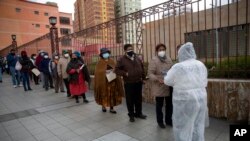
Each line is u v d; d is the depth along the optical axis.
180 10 5.22
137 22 6.09
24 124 4.80
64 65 7.30
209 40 5.36
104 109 5.40
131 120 4.51
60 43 10.77
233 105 4.09
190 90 2.74
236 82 4.02
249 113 3.90
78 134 4.04
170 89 3.96
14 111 5.96
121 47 6.62
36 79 11.13
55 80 8.50
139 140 3.60
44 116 5.34
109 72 5.16
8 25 45.00
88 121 4.75
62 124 4.66
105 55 5.18
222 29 5.18
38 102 6.96
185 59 2.83
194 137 2.85
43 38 13.20
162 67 3.96
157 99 4.07
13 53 10.49
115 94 5.28
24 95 8.33
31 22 49.19
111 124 4.47
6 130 4.48
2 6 44.19
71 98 7.29
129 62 4.42
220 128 3.85
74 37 9.52
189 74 2.73
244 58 4.43
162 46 4.02
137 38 6.09
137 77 4.44
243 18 6.13
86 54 8.70
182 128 2.85
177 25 7.30
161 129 4.03
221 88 4.23
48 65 8.99
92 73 8.50
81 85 6.44
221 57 5.01
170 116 4.14
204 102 2.82
